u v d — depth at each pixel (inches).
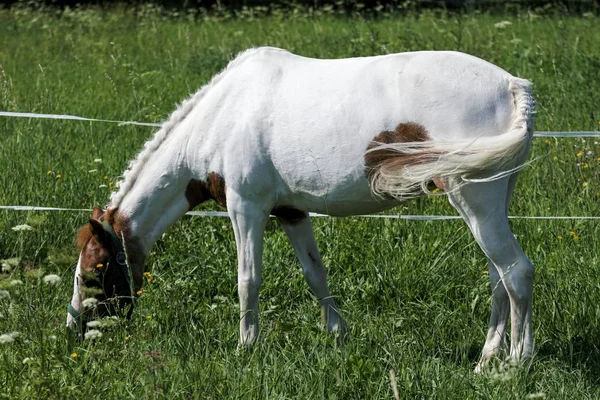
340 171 278.5
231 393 259.1
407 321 322.3
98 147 504.4
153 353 261.7
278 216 312.0
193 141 303.4
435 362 280.5
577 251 366.6
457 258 368.5
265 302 349.1
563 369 280.1
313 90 282.5
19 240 386.3
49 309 327.0
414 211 414.6
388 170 268.8
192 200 315.9
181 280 358.9
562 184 426.6
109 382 261.7
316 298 324.5
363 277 360.5
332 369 268.1
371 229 393.1
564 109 530.0
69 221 402.0
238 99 294.5
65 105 590.6
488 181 262.5
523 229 389.1
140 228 316.5
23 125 530.6
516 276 269.3
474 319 322.0
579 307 315.0
